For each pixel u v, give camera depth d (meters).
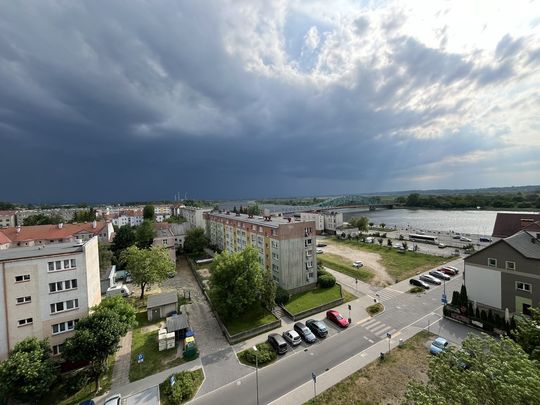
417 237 82.88
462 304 33.88
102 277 50.28
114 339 23.81
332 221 105.19
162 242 70.06
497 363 12.94
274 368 25.70
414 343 28.56
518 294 30.89
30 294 25.41
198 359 27.62
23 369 19.80
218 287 34.69
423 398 12.61
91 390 23.72
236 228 62.81
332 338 30.39
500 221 49.75
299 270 44.44
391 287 45.12
